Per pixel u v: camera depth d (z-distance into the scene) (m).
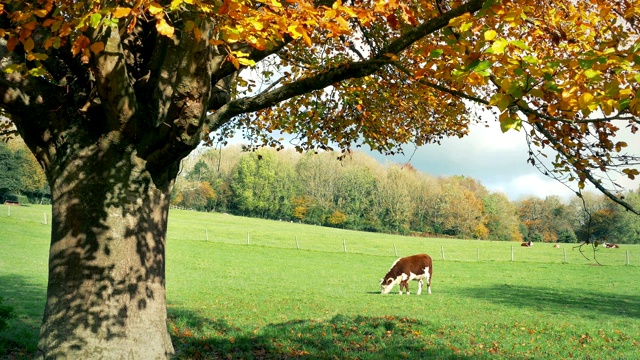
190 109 5.11
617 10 4.60
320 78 6.10
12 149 80.75
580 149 5.50
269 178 120.88
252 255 46.66
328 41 10.32
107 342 5.86
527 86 3.53
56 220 6.07
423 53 4.16
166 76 6.18
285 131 11.27
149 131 6.06
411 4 7.28
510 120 3.51
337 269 40.19
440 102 10.64
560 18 5.80
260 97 6.42
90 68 5.38
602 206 76.44
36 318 13.17
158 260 6.52
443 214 113.38
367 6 7.07
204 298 20.67
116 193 6.04
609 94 3.40
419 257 26.94
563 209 117.38
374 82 9.94
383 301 22.48
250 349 10.16
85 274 5.93
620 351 12.14
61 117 6.04
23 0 5.02
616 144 5.15
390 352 10.52
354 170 119.44
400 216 112.88
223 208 124.62
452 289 30.19
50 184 6.23
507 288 31.36
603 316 20.44
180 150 5.70
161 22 3.58
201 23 4.61
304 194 122.06
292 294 23.88
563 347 12.38
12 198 81.25
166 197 6.71
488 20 4.43
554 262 51.88
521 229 120.06
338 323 13.34
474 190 130.12
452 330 13.68
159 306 6.49
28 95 5.76
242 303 19.62
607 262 53.97
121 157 6.04
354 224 115.75
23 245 35.84
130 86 5.68
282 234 75.94
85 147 6.02
